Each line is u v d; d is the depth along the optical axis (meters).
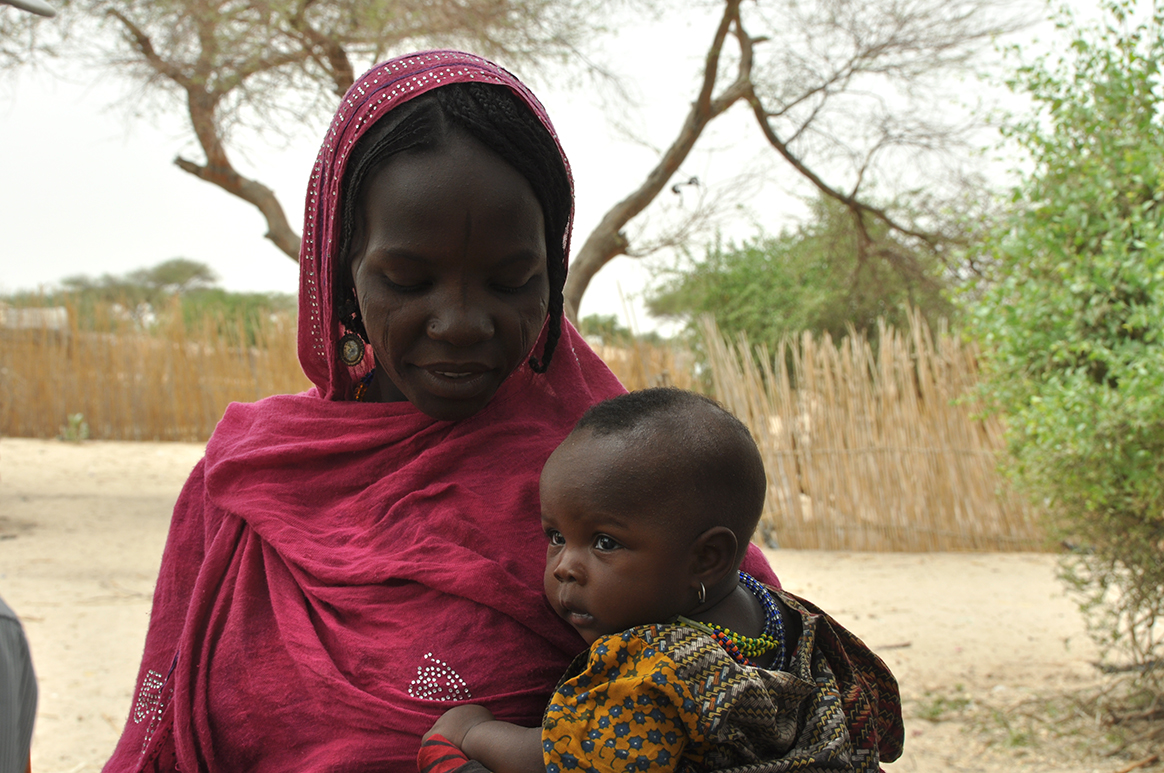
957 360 9.66
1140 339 4.94
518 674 1.50
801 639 1.55
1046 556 9.41
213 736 1.53
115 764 1.63
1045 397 5.02
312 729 1.49
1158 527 5.12
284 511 1.66
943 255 9.43
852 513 9.88
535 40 8.27
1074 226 5.03
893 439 9.83
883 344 9.94
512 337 1.49
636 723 1.34
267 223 8.66
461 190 1.40
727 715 1.32
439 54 1.55
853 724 1.54
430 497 1.62
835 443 9.93
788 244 15.84
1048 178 5.25
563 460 1.49
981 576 8.66
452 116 1.44
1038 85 5.24
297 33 7.69
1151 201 4.78
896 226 9.72
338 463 1.72
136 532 9.56
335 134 1.56
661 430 1.46
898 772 4.80
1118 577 5.44
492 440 1.68
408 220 1.41
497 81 1.50
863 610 7.64
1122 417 4.67
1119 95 5.07
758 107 9.00
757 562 1.77
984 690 5.92
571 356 1.82
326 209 1.59
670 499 1.43
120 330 16.19
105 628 6.68
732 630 1.50
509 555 1.58
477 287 1.46
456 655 1.48
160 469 13.38
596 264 7.94
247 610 1.60
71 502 10.85
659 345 10.26
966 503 9.71
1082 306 4.99
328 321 1.69
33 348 15.91
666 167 8.02
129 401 16.05
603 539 1.45
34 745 4.90
